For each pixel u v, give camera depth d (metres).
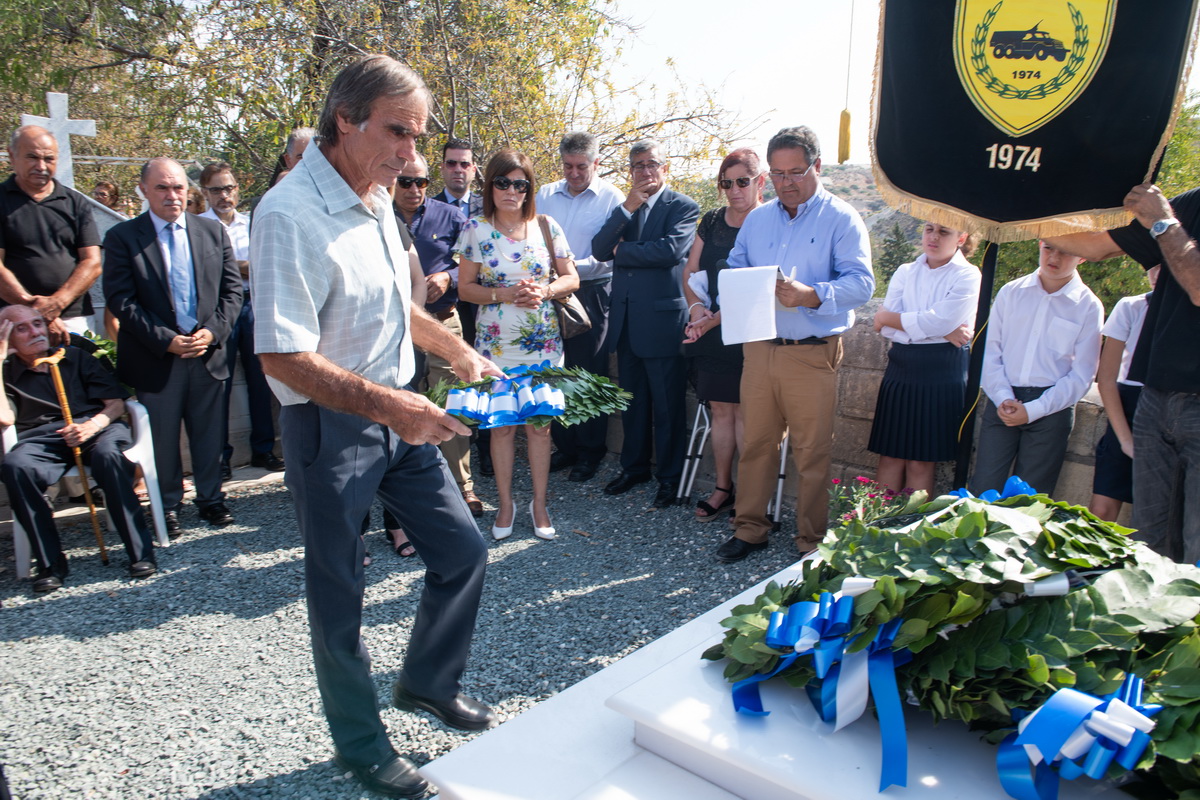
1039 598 1.57
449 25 10.10
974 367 3.11
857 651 1.59
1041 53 2.69
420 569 3.97
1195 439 2.74
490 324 4.29
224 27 9.79
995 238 2.93
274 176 4.73
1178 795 1.35
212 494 4.64
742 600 2.30
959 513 1.76
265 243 1.95
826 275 3.72
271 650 3.23
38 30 11.27
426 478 2.32
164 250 4.41
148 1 10.97
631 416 5.06
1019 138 2.79
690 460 4.82
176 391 4.42
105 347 4.87
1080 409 3.64
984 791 1.42
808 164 3.59
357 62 2.02
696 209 4.82
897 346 3.90
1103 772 1.32
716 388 4.53
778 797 1.55
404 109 1.98
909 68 2.88
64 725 2.74
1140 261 2.90
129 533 3.94
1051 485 3.61
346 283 2.08
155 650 3.25
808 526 3.94
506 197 4.10
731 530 4.46
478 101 10.11
